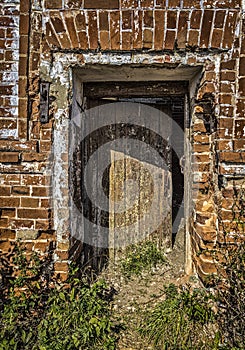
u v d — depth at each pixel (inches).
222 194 123.1
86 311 117.1
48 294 124.6
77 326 111.6
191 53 122.6
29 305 118.4
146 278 169.3
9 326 108.1
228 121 121.6
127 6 119.4
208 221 129.5
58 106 126.6
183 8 119.0
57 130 127.3
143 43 121.3
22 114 125.8
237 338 106.6
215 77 122.3
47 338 107.2
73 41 122.4
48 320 114.0
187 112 152.8
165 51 122.5
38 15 123.5
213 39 120.2
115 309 138.3
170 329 113.7
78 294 123.9
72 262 129.6
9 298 122.7
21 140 126.3
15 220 127.7
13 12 123.8
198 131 133.3
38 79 125.8
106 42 121.9
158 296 146.9
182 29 120.0
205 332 112.1
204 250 127.0
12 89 125.6
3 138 126.4
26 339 107.7
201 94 126.1
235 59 120.9
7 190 127.0
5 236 129.1
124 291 155.3
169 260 189.5
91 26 121.2
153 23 120.0
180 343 108.9
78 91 144.2
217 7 118.8
